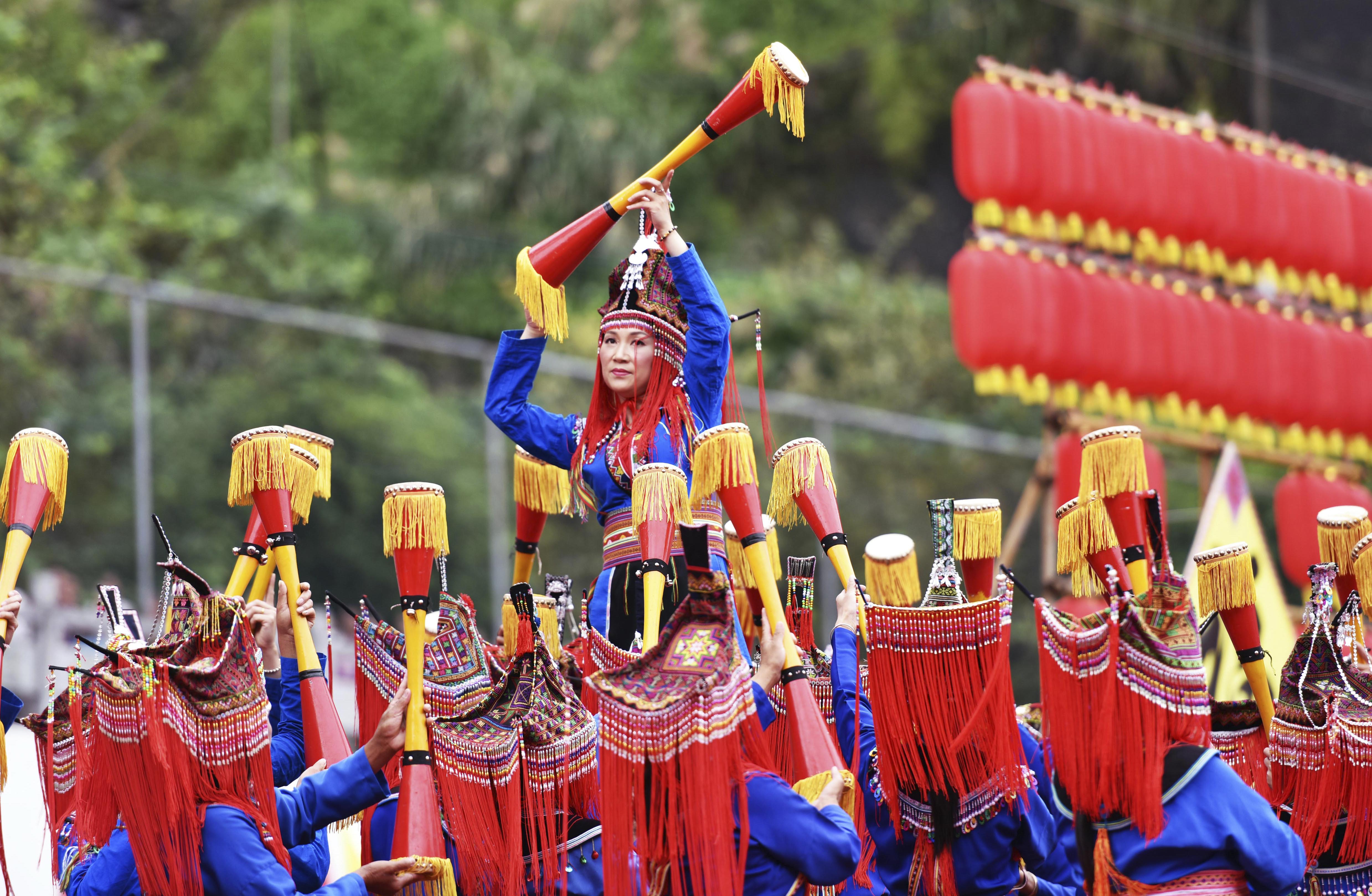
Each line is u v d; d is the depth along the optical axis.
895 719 13.88
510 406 16.56
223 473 41.81
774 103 15.21
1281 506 43.09
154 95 76.62
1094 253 41.66
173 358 42.41
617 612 15.37
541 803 13.68
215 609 13.34
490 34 84.06
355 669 15.17
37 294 41.59
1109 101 41.84
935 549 14.43
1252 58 79.81
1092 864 13.53
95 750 12.80
